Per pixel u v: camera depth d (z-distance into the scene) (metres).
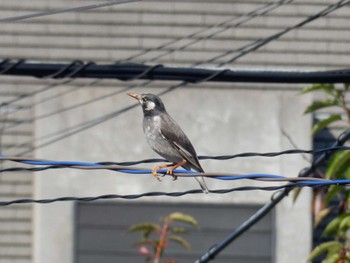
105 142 18.80
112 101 18.86
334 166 11.16
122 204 18.89
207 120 18.86
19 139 18.98
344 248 11.97
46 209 18.91
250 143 18.81
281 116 18.80
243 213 18.83
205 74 11.63
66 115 18.86
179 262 18.72
